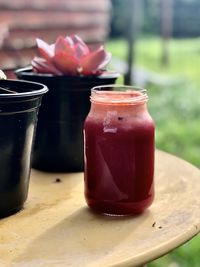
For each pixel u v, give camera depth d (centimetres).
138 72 299
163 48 357
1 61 85
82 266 29
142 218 36
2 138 35
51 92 45
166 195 41
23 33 110
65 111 45
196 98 240
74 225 35
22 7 112
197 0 447
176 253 104
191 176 45
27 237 33
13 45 89
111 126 36
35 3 116
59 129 45
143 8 495
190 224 35
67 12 129
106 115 36
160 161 49
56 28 124
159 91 256
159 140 178
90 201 37
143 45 433
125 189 36
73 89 45
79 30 134
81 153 46
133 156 36
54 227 35
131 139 36
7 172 36
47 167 46
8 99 34
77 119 45
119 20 471
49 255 31
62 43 45
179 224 35
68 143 46
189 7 449
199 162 158
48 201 39
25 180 38
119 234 34
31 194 41
